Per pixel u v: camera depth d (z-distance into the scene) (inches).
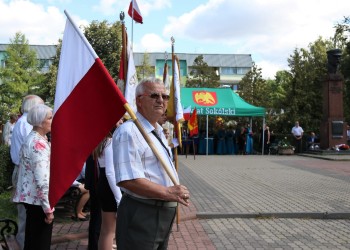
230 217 316.2
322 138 970.1
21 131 227.6
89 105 128.6
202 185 470.9
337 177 547.2
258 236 265.1
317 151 932.0
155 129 124.4
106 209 177.5
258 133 1114.1
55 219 284.4
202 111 960.9
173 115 280.7
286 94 1328.7
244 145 1016.9
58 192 126.5
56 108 131.2
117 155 114.2
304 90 1274.6
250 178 534.0
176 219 279.4
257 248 238.4
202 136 1032.8
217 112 966.4
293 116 1248.2
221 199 379.9
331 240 256.5
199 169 642.2
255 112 983.0
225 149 1023.0
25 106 205.2
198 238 259.0
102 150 173.2
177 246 240.8
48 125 154.1
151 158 116.3
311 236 265.9
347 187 458.0
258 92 1592.0
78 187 278.7
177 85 282.4
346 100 1269.7
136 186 111.2
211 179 523.8
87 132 127.9
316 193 415.8
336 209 334.3
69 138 128.3
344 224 301.0
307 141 1066.1
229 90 1016.9
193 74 1830.7
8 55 1834.4
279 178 534.6
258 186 463.5
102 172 178.5
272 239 258.1
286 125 1264.8
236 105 979.9
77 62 132.1
